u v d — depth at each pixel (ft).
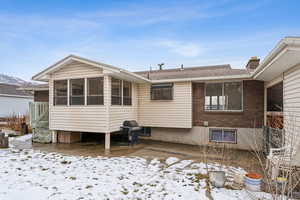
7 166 16.62
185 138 30.91
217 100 29.37
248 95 27.61
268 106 25.02
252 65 30.83
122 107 28.45
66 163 18.29
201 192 12.35
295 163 12.70
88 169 16.61
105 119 24.84
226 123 28.68
